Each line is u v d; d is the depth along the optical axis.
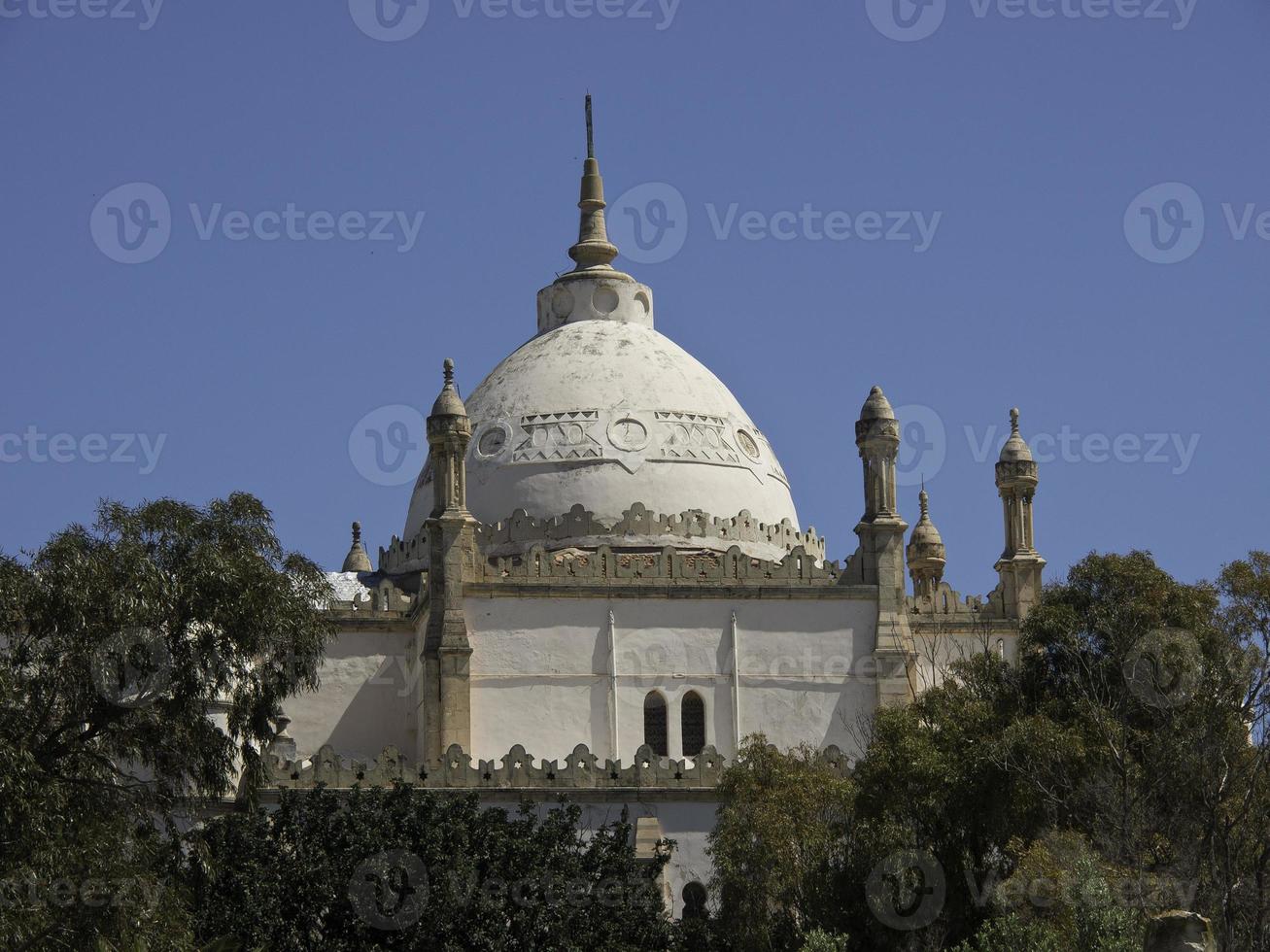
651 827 110.94
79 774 86.56
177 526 89.56
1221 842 95.12
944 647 126.81
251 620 88.19
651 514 126.75
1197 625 103.31
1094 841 95.88
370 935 95.38
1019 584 127.88
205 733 89.00
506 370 136.12
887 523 122.12
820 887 99.31
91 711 86.19
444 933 95.19
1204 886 93.62
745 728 119.06
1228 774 99.44
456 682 117.06
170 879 89.69
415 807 99.62
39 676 85.06
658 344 137.12
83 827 82.88
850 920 97.69
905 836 97.31
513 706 118.06
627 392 132.38
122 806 87.75
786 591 120.81
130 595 85.31
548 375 133.75
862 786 100.25
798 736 119.31
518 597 119.38
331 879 96.00
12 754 79.75
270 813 102.88
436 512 120.25
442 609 118.50
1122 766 96.88
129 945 81.38
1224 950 89.00
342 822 98.56
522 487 129.25
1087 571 107.19
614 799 113.12
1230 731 100.31
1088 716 100.19
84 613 84.56
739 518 128.88
